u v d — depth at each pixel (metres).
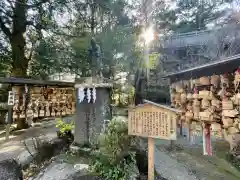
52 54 6.57
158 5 9.02
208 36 9.73
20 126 6.71
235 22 8.08
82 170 2.73
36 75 7.35
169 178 3.31
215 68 3.39
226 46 8.06
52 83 5.89
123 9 6.99
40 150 3.64
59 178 2.54
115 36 6.61
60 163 3.01
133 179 2.54
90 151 3.24
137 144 3.28
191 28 11.59
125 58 7.08
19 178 2.71
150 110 2.74
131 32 7.05
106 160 2.65
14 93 5.52
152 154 2.75
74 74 7.50
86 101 3.58
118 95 8.17
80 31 7.16
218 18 10.89
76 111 3.69
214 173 3.60
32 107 5.88
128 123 2.84
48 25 6.87
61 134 4.47
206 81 3.57
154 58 7.93
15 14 6.54
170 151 4.89
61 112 6.52
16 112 5.54
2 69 7.34
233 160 3.99
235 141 3.73
